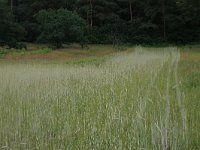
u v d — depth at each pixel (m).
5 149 7.14
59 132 7.77
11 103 10.58
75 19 49.72
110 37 60.00
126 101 10.03
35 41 59.41
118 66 18.69
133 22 64.25
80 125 8.03
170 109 8.96
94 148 6.87
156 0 64.25
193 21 61.75
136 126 7.20
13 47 47.66
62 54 35.34
